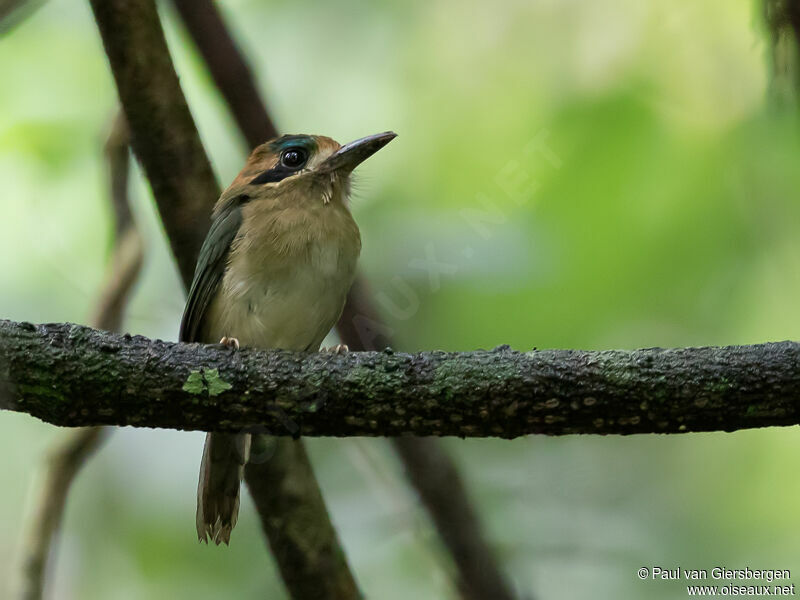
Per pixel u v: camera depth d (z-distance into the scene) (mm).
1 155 11539
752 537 11102
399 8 12258
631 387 6605
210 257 9242
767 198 10445
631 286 10539
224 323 9352
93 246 11742
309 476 8547
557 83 11344
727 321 10531
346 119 11992
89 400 6918
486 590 9375
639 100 10781
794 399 6508
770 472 11336
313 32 12336
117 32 7977
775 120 10125
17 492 12656
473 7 11969
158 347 7035
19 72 11711
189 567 11969
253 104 9695
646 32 11055
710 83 10672
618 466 11414
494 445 11281
